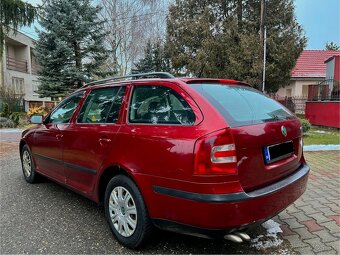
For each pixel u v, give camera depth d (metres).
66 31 16.52
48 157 4.64
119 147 3.19
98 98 3.85
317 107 14.66
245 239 2.64
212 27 19.34
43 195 4.78
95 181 3.58
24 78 28.81
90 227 3.64
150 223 2.98
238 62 17.58
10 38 27.23
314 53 25.84
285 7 18.30
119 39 24.88
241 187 2.60
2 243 3.27
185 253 3.04
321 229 3.51
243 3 19.33
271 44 17.27
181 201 2.64
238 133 2.63
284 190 2.94
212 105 2.75
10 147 9.67
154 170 2.83
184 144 2.64
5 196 4.74
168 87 3.07
